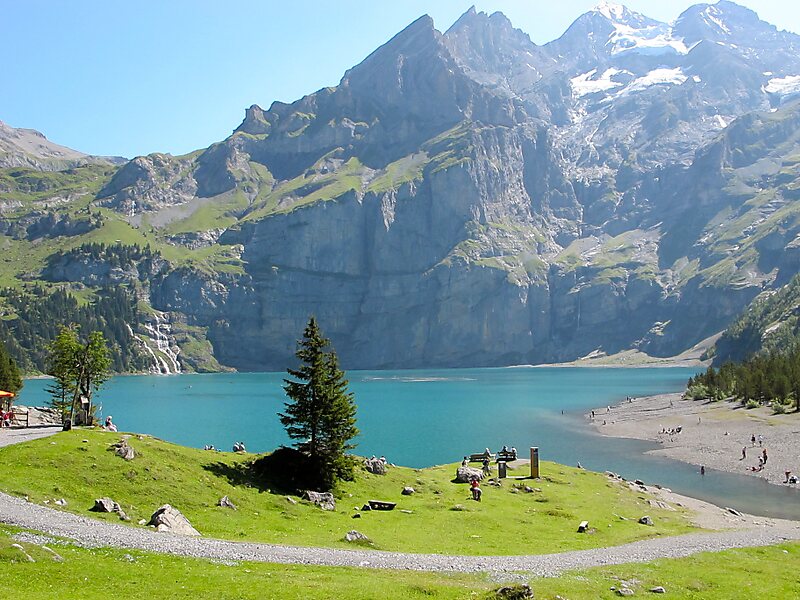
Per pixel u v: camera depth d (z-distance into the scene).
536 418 170.12
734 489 82.88
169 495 44.56
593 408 197.38
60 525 33.97
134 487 44.06
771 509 71.56
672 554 42.72
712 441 121.19
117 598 24.45
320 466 55.06
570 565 38.03
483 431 143.62
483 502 58.41
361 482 59.41
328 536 41.72
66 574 26.31
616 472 96.50
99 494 42.06
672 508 66.19
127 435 54.66
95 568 27.66
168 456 51.28
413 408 198.25
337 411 55.66
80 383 97.31
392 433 140.00
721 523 59.69
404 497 58.12
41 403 189.38
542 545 44.47
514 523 51.31
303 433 55.94
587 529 50.25
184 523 38.97
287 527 43.34
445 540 44.06
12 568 26.05
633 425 151.38
